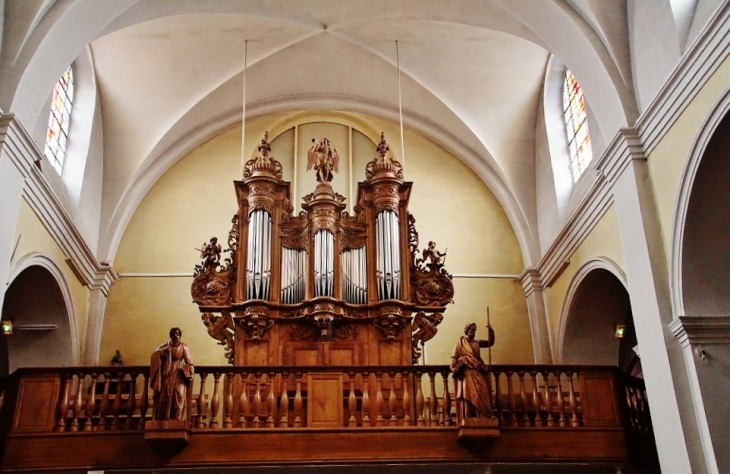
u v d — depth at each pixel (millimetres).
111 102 16688
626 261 12445
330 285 14008
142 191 17438
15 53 11938
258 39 16297
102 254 16531
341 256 14445
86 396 12117
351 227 14766
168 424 11375
